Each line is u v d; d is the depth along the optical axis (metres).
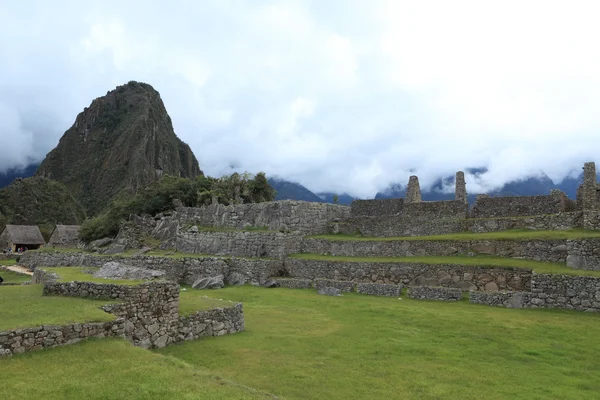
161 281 13.22
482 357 12.11
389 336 14.29
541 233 23.36
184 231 36.88
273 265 28.47
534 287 18.89
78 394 7.59
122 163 178.75
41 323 9.67
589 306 17.67
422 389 9.72
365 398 9.18
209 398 7.84
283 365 11.22
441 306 19.47
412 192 33.44
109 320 10.80
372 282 24.84
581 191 27.56
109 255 35.44
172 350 12.34
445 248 24.78
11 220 106.94
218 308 14.66
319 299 21.69
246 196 45.59
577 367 11.34
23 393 7.43
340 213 35.72
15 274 39.66
